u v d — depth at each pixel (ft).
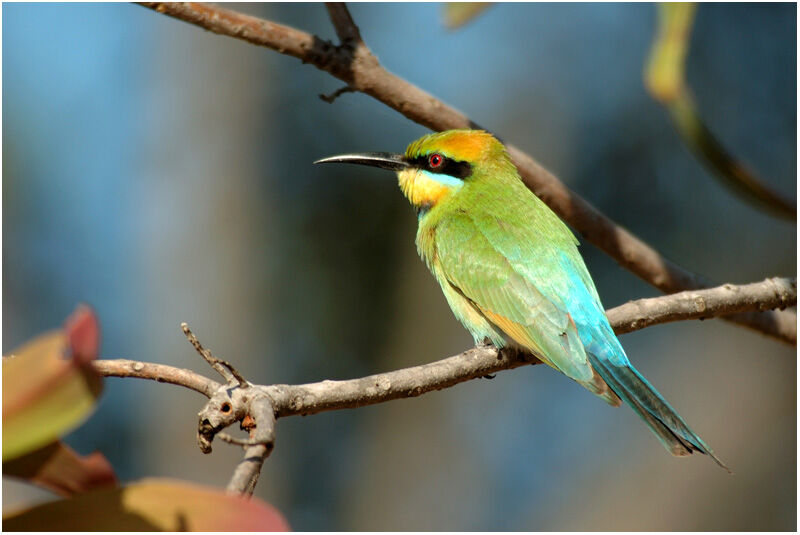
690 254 42.98
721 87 42.86
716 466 42.39
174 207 41.88
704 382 44.47
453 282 21.71
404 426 45.62
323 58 19.38
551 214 21.83
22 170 43.45
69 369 7.59
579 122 45.93
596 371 18.95
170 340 40.93
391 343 43.52
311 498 43.88
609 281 42.39
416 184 23.91
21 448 7.42
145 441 40.09
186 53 42.63
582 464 44.98
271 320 42.22
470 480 44.98
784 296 18.49
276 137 43.14
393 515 44.29
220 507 8.04
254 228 42.19
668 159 44.01
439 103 20.70
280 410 12.19
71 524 7.97
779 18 43.16
